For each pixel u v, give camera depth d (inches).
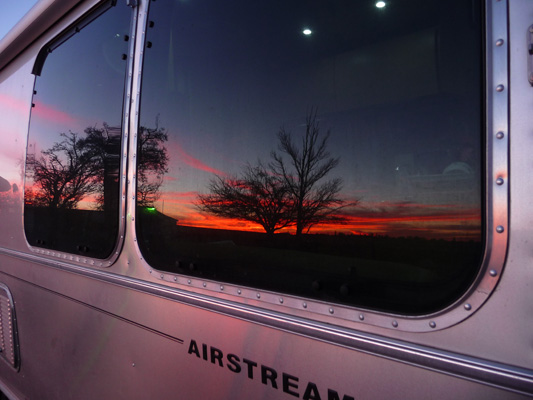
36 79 103.3
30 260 103.3
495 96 36.5
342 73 46.8
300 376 49.1
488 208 36.6
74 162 87.7
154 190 68.3
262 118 54.1
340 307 45.8
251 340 54.1
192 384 62.4
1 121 121.3
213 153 59.6
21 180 108.4
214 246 59.1
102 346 79.7
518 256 35.0
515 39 35.7
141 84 71.4
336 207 46.6
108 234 77.9
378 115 43.9
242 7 56.8
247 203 55.3
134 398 72.9
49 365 97.2
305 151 49.6
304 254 49.2
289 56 51.6
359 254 44.7
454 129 39.0
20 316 110.4
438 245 39.6
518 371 34.8
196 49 62.4
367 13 45.1
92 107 82.8
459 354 38.0
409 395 40.8
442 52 39.9
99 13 82.4
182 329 63.6
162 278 66.9
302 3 50.5
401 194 42.1
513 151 35.4
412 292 40.9
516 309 35.1
